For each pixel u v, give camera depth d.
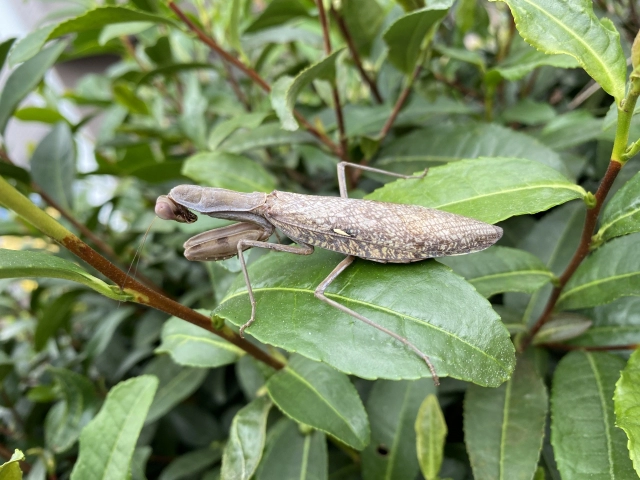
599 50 0.07
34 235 0.15
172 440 0.16
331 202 0.09
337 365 0.07
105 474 0.09
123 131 0.18
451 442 0.12
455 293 0.07
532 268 0.09
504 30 0.16
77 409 0.13
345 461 0.12
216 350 0.10
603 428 0.08
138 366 0.17
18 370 0.17
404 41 0.11
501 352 0.07
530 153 0.11
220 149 0.13
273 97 0.10
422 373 0.07
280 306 0.08
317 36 0.15
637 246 0.09
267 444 0.11
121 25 0.15
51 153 0.15
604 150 0.11
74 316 0.20
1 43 0.13
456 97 0.17
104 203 0.16
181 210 0.10
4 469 0.07
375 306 0.08
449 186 0.09
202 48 0.20
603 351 0.09
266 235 0.10
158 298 0.08
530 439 0.09
